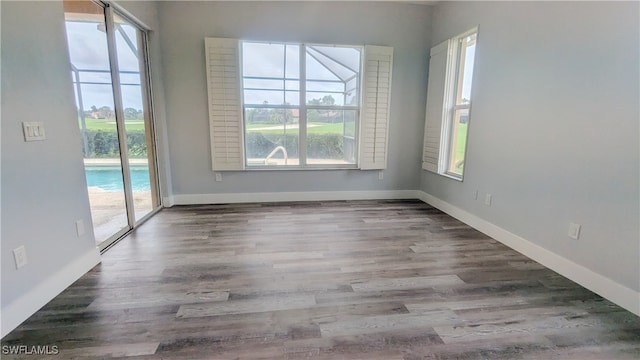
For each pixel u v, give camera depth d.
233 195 4.39
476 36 3.35
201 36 3.93
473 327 1.80
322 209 4.13
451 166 4.09
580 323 1.84
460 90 3.88
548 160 2.52
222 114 4.09
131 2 3.15
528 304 2.03
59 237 2.10
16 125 1.78
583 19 2.19
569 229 2.36
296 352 1.59
